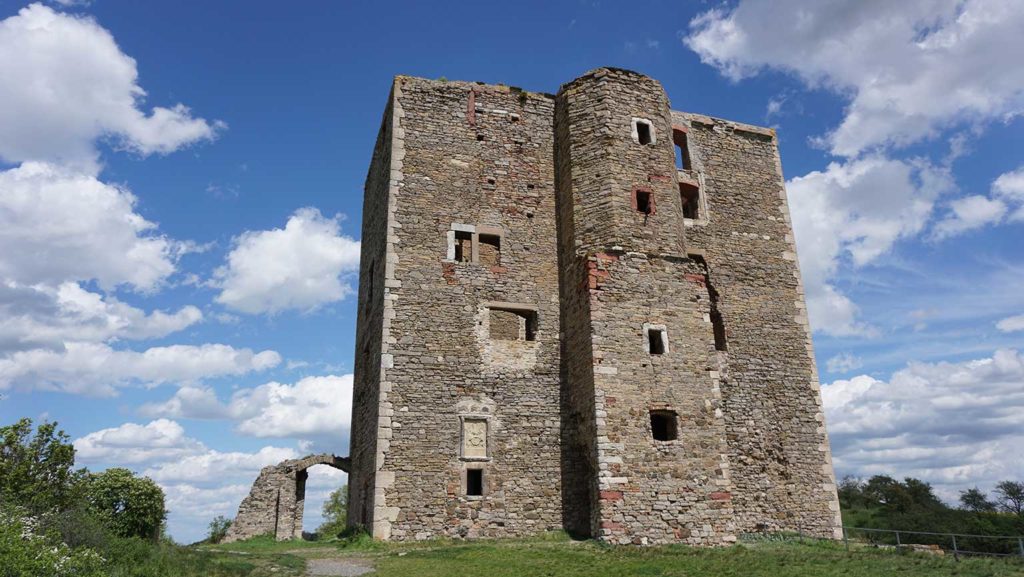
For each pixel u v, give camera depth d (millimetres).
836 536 18453
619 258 16984
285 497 20984
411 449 16141
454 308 17547
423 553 13742
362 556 13797
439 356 17031
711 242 20281
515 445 16781
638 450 15469
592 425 15688
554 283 18516
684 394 16219
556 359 17766
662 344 16547
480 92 19828
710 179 21016
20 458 14328
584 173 18328
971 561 12953
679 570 12070
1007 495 40281
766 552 14117
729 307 19828
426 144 18844
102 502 13969
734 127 21906
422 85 19375
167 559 11891
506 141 19562
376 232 19953
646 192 18125
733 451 18469
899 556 13578
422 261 17750
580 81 19250
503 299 18016
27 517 11328
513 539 15711
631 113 18781
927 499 42000
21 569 8828
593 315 16312
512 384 17266
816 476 18891
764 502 18219
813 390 19719
